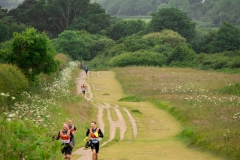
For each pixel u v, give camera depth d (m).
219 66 162.25
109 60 196.00
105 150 45.75
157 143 51.88
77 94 100.00
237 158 38.09
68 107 69.88
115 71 157.50
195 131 54.47
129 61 177.88
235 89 96.88
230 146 41.47
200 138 48.66
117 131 60.81
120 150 45.88
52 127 46.66
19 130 20.80
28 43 74.31
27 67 76.44
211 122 59.28
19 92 58.72
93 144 35.94
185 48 183.88
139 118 71.38
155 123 67.19
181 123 66.19
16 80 59.84
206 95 90.44
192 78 124.81
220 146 42.50
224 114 65.56
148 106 84.75
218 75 134.62
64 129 34.50
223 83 109.56
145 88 106.50
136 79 124.81
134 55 183.00
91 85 120.75
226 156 39.91
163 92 98.44
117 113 75.81
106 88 116.19
